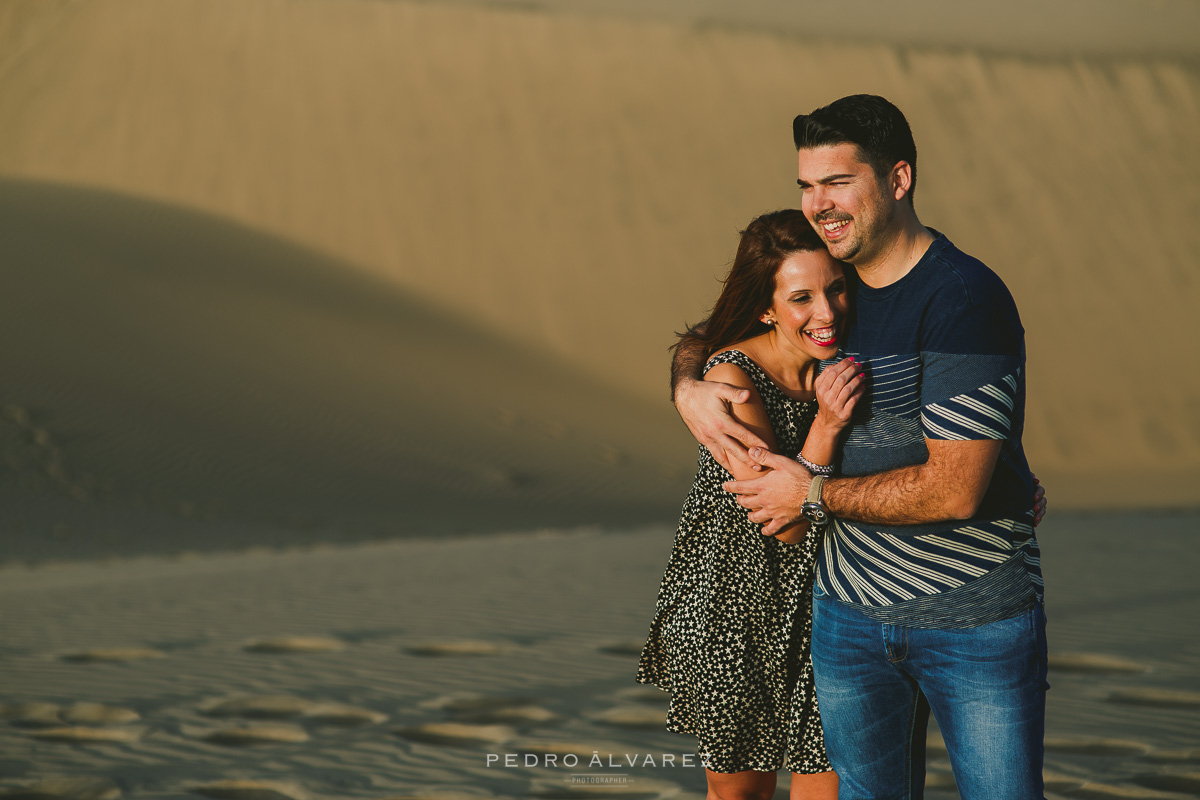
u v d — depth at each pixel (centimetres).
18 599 1133
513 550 1572
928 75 5753
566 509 2406
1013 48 6125
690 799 497
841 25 6131
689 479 2828
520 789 513
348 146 4919
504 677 745
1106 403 4141
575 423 3275
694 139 5141
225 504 2164
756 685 343
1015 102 5672
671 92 5372
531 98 5228
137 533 1872
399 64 5341
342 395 3020
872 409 312
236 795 507
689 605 351
